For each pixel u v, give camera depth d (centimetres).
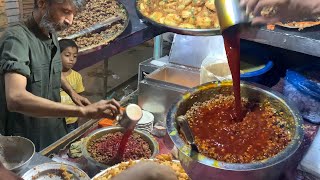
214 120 157
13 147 167
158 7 283
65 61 232
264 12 127
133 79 474
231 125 154
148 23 263
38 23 208
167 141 198
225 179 128
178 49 262
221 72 209
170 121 146
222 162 127
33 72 211
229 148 143
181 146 132
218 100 167
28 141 166
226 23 144
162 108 222
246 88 167
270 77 229
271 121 155
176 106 155
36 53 211
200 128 153
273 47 244
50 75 222
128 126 173
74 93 242
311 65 219
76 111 187
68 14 201
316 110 195
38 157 174
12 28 206
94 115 188
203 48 253
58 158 185
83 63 237
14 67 188
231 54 157
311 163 152
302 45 206
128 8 286
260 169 125
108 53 242
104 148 184
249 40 243
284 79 222
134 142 189
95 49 233
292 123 148
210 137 148
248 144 145
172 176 94
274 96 161
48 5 197
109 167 165
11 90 187
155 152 181
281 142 144
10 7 358
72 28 252
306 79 202
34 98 188
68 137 202
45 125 238
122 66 506
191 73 252
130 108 176
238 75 160
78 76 310
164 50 330
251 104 165
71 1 198
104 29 255
